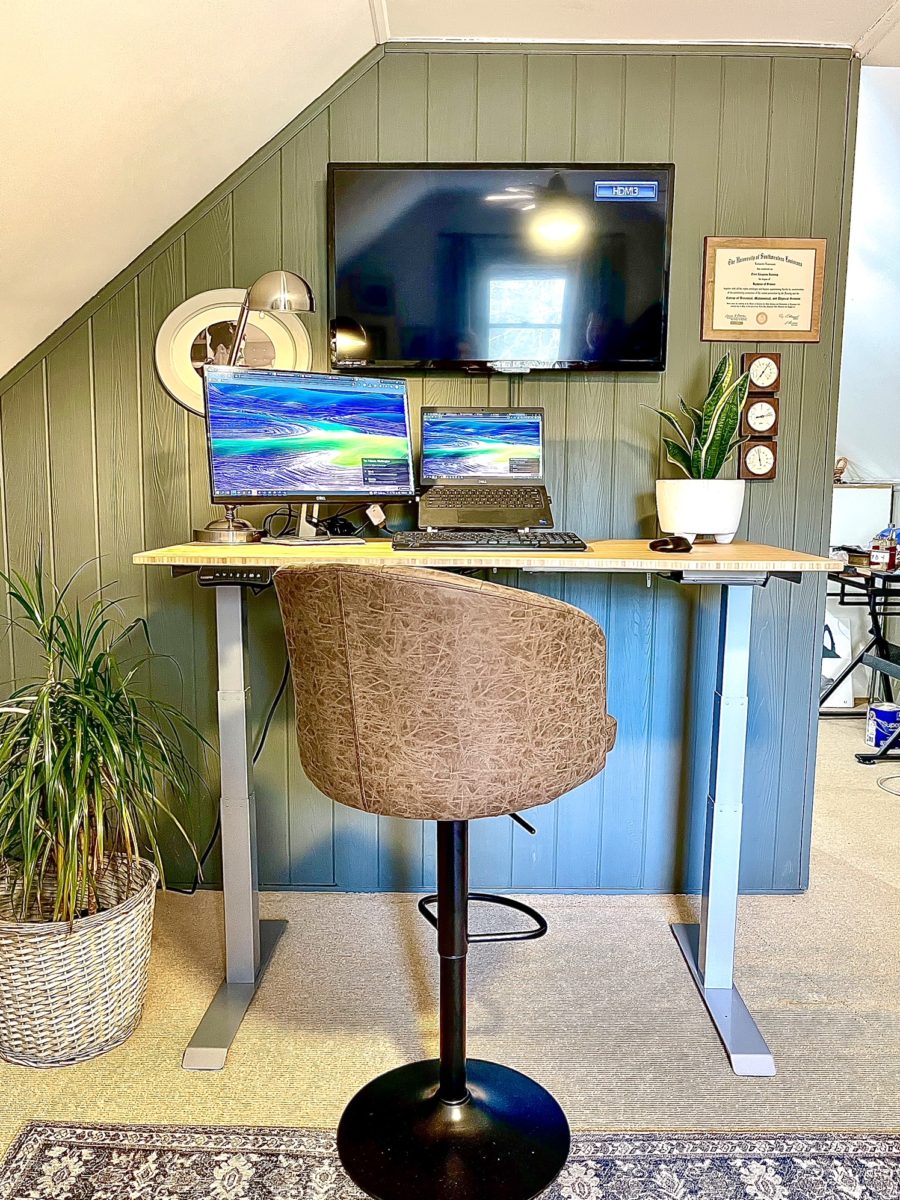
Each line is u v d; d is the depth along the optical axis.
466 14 1.97
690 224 2.16
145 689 2.31
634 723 2.31
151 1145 1.42
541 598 1.15
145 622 2.28
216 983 1.92
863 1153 1.42
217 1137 1.44
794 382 2.21
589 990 1.89
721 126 2.13
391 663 1.15
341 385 1.99
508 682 1.15
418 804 1.20
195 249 2.16
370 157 2.14
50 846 1.63
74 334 2.19
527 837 2.35
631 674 2.30
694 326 2.19
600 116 2.13
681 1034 1.73
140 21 1.43
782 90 2.12
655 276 2.12
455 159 2.14
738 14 1.96
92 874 1.70
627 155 2.14
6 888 1.77
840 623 4.39
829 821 2.90
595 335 2.14
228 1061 1.64
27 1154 1.40
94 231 1.91
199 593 2.27
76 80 1.45
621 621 2.28
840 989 1.91
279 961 2.00
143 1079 1.59
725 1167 1.38
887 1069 1.63
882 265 3.58
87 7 1.32
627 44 2.11
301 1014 1.79
